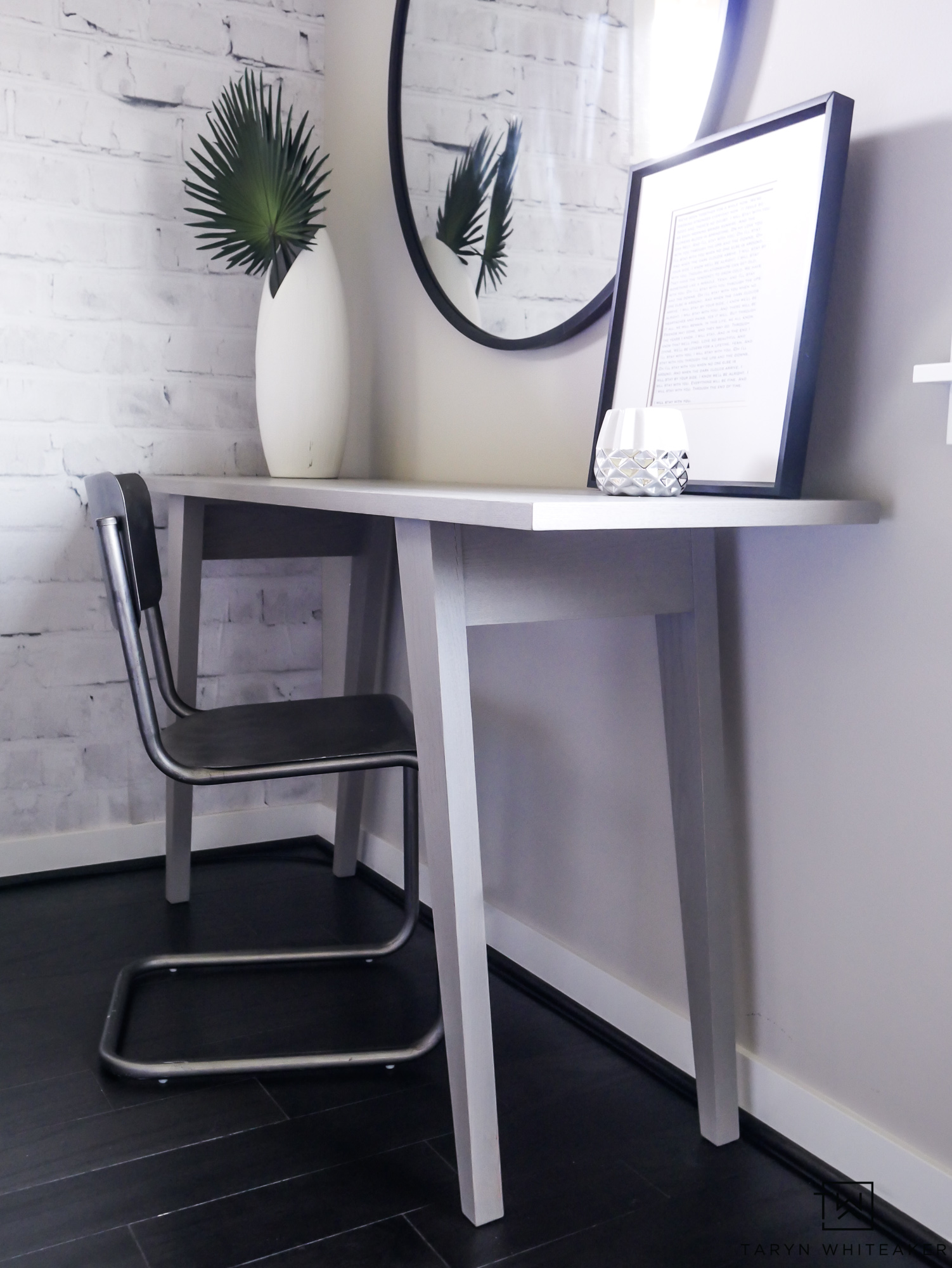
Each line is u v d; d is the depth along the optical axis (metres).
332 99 2.18
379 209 2.03
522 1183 1.18
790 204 1.08
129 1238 1.08
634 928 1.47
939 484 1.03
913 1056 1.09
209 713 1.67
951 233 1.00
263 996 1.61
